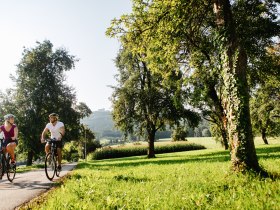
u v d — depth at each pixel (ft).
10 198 21.39
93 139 303.48
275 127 170.09
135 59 129.90
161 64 41.16
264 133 182.80
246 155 24.79
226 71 26.32
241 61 26.13
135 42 36.63
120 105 131.64
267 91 123.34
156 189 20.79
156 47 37.70
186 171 33.86
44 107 143.33
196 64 50.08
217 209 14.16
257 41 72.49
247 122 25.20
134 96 129.59
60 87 150.00
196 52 45.85
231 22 27.30
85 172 39.29
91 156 212.43
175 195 17.81
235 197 16.47
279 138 249.14
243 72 26.00
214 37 27.99
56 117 32.32
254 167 24.63
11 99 142.92
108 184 24.76
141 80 134.21
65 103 145.59
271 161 40.11
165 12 33.19
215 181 22.43
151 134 138.00
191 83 66.44
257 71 74.90
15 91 143.54
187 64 48.55
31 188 26.35
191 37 39.47
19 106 141.08
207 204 15.10
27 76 144.97
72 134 148.25
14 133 32.04
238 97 25.46
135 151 212.23
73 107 152.87
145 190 20.61
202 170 33.63
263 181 20.97
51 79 145.59
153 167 46.06
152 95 124.26
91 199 17.69
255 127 172.65
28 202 19.35
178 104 78.33
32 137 133.90
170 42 36.50
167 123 137.49
